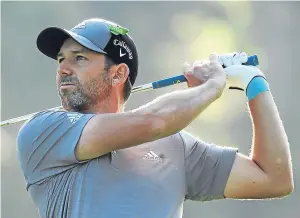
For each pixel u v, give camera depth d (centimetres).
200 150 1324
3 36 6700
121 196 1230
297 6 7356
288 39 7400
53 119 1252
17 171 5244
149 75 7212
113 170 1237
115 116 1229
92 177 1228
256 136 1336
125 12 7438
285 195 1344
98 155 1230
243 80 1342
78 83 1288
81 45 1284
